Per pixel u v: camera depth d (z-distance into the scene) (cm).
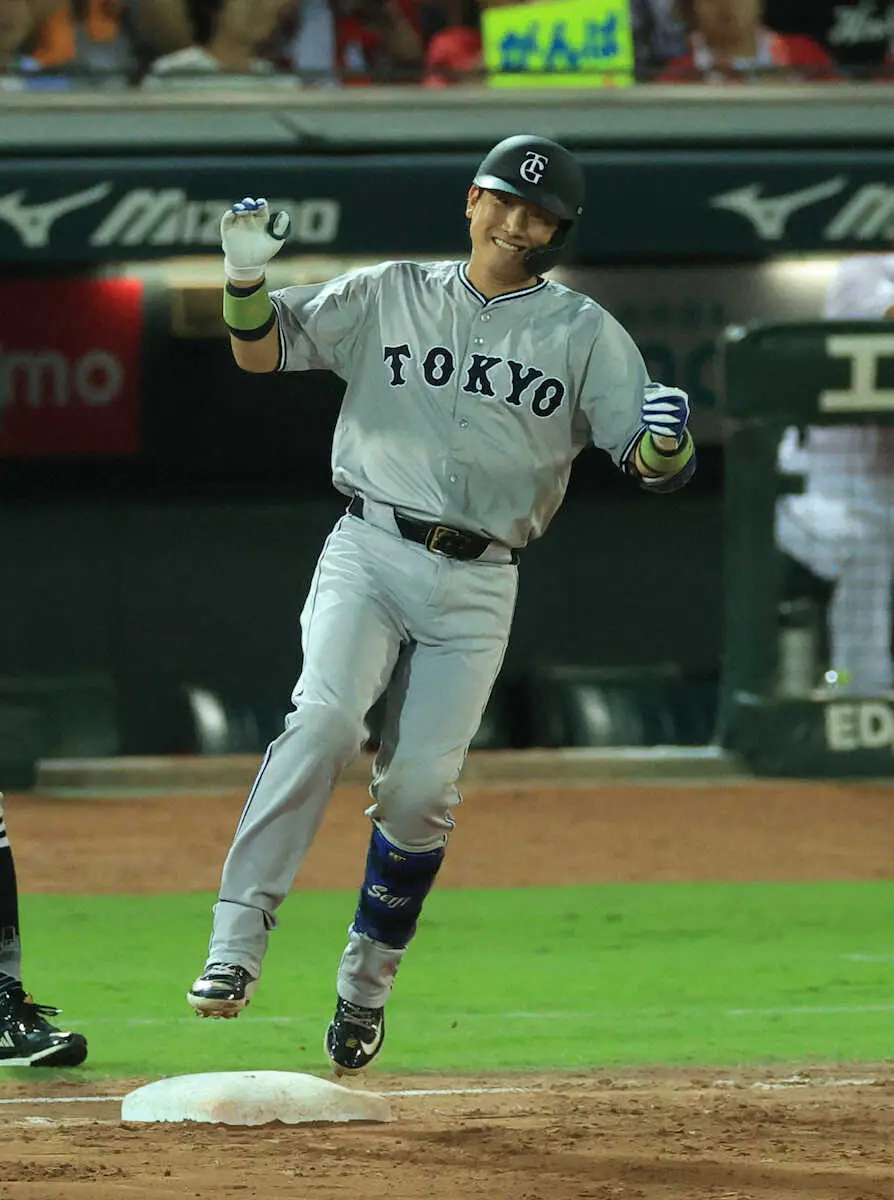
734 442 4203
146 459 5194
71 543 5112
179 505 5162
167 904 2981
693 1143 1574
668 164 4734
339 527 1684
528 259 1630
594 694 4778
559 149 1620
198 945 2680
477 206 1636
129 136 4753
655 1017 2244
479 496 1639
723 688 4306
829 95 5006
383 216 4700
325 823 3706
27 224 4634
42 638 5094
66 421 5147
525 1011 2280
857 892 3105
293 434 5228
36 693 4609
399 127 4825
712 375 5209
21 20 4891
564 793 4078
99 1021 2202
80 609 5112
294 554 5194
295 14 4994
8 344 5119
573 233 1647
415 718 1647
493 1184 1417
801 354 4075
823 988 2420
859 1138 1593
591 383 1641
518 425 1636
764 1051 2066
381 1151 1530
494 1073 1948
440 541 1633
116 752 4641
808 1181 1429
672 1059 2022
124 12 4962
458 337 1639
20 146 4709
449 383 1634
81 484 5144
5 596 5091
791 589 4453
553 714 4769
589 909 2953
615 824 3722
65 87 4862
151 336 5178
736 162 4756
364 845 3494
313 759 1600
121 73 4909
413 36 5047
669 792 4088
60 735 4578
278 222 1617
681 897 3052
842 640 4341
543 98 4916
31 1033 1942
